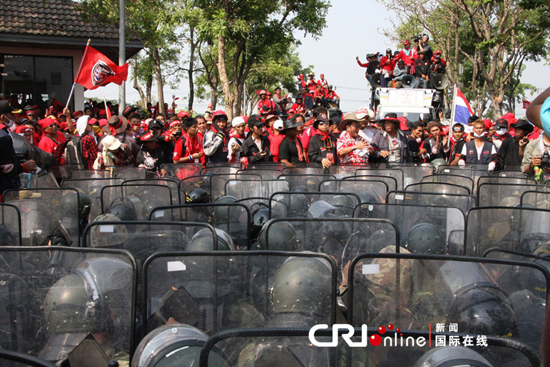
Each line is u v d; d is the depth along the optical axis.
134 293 3.56
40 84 24.20
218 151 11.52
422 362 2.54
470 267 3.45
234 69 33.00
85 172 8.73
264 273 3.63
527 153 8.72
